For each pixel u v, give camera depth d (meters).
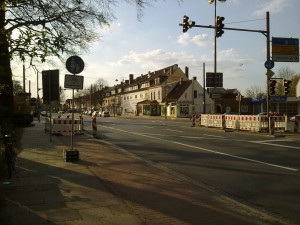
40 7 13.30
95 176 9.90
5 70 7.88
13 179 9.47
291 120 43.22
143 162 12.52
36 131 29.03
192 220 6.28
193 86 76.81
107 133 27.73
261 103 73.75
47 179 9.47
